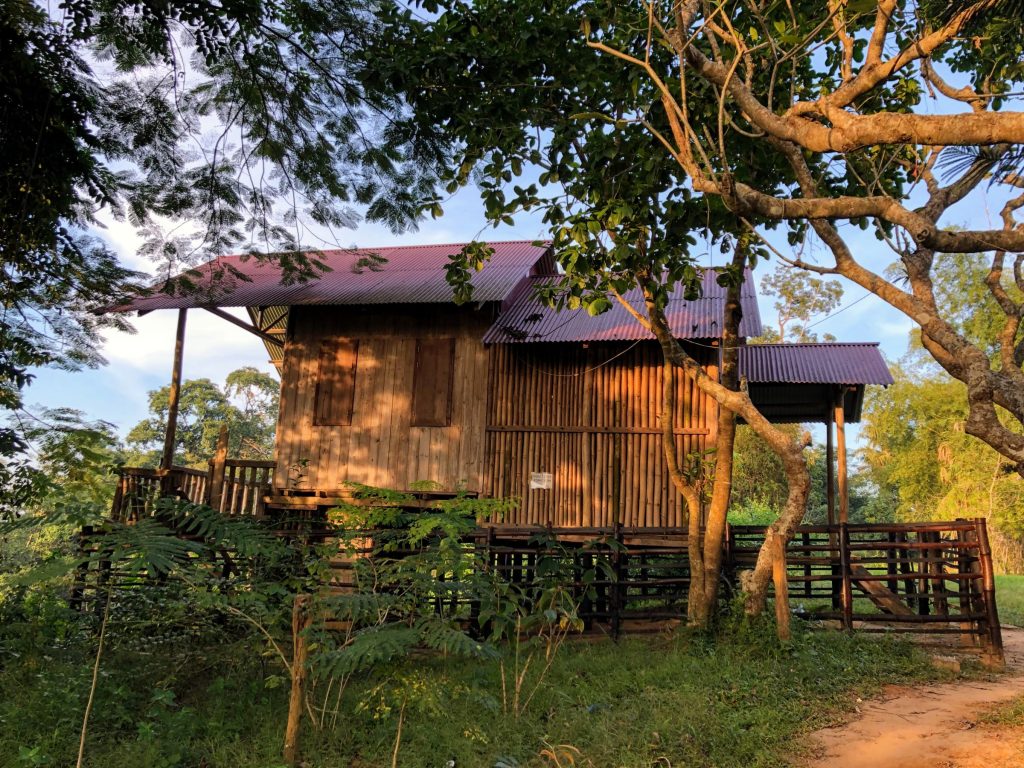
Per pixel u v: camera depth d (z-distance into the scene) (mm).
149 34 8344
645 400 11961
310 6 8195
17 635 6938
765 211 4707
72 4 7922
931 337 4574
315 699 6012
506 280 12719
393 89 8289
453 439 12508
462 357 12773
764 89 8117
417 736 5324
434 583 5715
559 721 5711
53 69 8695
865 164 8078
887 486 37875
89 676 6020
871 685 7121
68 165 9586
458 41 8391
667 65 8234
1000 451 4102
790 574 10773
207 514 5918
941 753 5359
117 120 9023
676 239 8586
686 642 8414
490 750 5207
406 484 12500
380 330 13172
